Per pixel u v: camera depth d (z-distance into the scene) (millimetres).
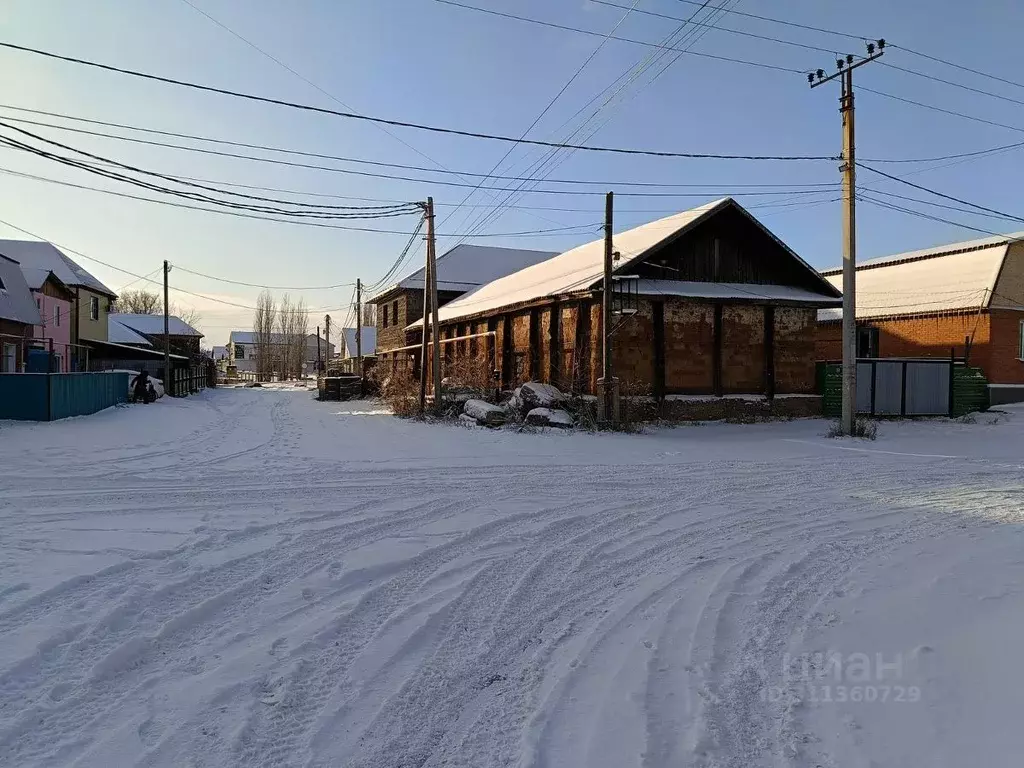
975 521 8516
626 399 19641
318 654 4383
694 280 22016
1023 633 4629
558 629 4906
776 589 5805
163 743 3287
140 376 26812
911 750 3275
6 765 3059
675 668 4250
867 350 31250
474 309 28266
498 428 19328
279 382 79062
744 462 13508
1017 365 28312
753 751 3307
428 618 5035
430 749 3326
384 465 12312
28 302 25969
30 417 17391
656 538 7539
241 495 9320
